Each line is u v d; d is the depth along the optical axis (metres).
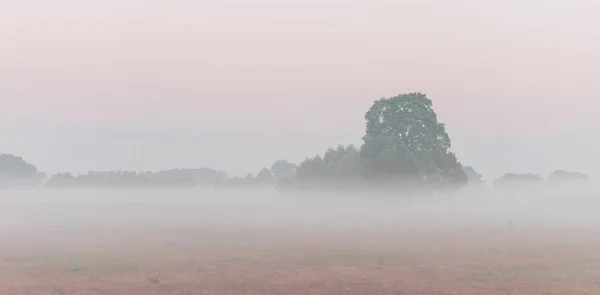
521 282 26.17
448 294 23.70
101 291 24.45
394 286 25.23
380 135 98.69
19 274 28.44
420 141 98.12
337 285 25.52
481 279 26.94
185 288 24.97
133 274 28.36
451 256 35.34
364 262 32.62
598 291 24.22
